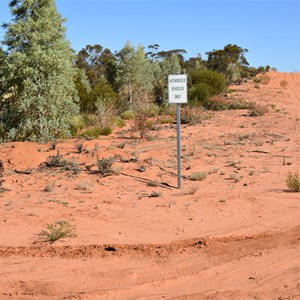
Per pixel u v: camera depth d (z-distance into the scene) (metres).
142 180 13.35
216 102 39.03
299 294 5.34
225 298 5.32
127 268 6.50
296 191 11.55
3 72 20.27
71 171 14.42
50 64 20.25
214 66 72.62
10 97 21.09
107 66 44.41
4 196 11.54
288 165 15.57
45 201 10.78
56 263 6.73
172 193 11.73
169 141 21.02
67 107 21.31
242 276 6.10
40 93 20.22
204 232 8.32
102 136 22.95
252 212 9.64
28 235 8.20
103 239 7.94
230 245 7.45
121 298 5.44
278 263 6.51
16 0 20.64
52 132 20.81
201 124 28.44
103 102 27.61
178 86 12.09
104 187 12.46
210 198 10.95
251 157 17.25
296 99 49.28
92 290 5.72
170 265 6.60
